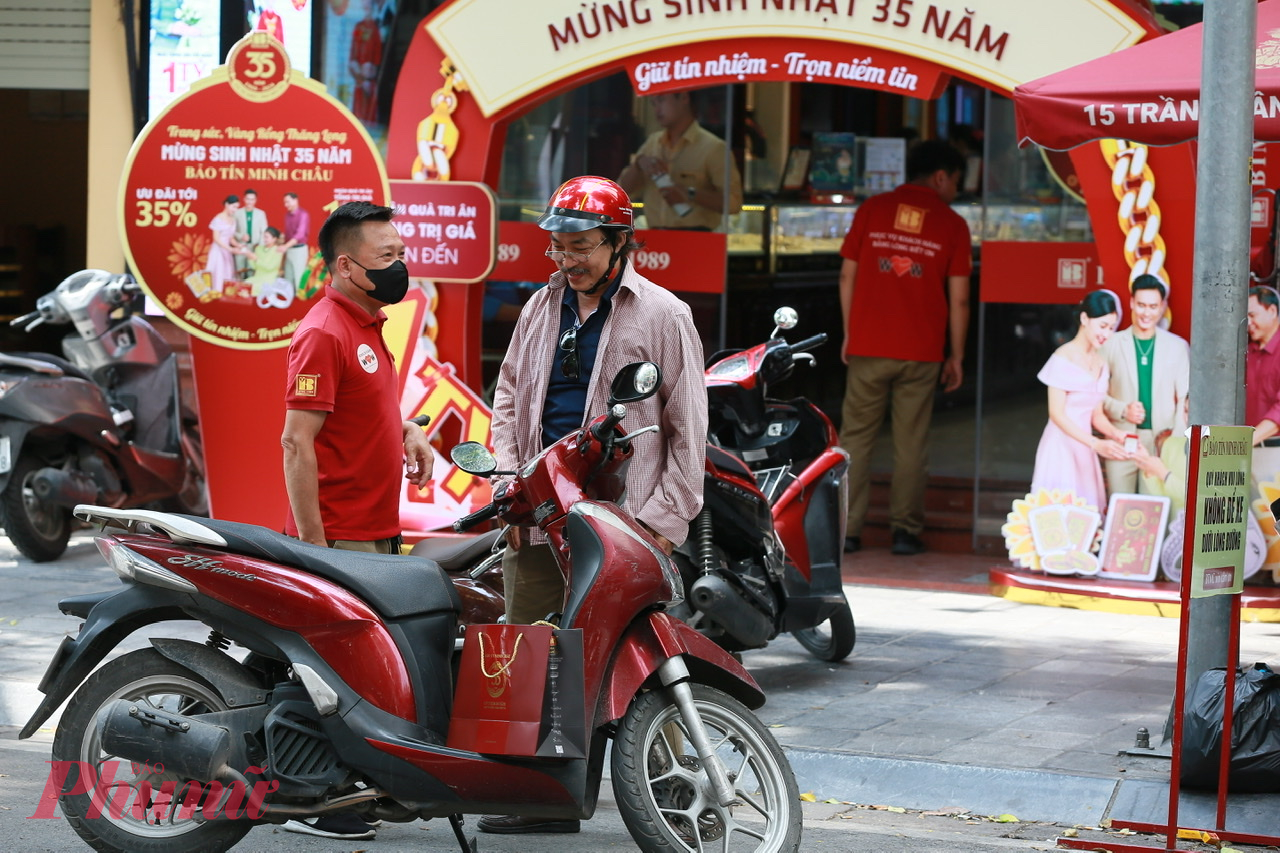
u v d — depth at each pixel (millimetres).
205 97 10164
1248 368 9828
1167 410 10055
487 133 10938
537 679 4918
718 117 12062
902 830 6184
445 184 10883
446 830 6047
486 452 5387
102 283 11352
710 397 8180
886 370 11805
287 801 5078
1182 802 6332
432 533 10461
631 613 4980
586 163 12359
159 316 12133
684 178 12164
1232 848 5867
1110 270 10117
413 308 10805
